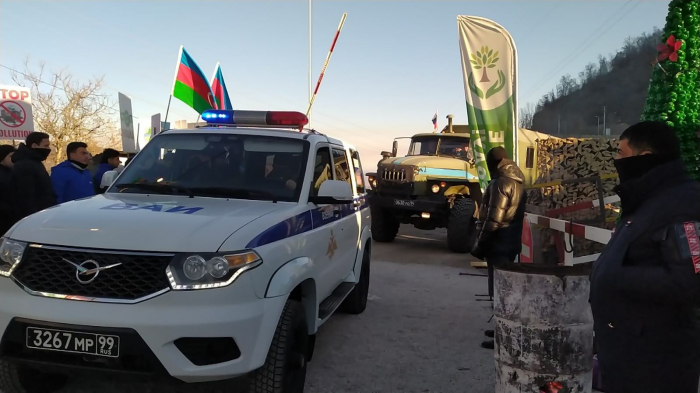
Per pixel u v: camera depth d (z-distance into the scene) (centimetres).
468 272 880
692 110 405
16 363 289
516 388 298
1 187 572
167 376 274
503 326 304
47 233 297
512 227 510
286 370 319
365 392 387
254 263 295
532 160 1128
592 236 516
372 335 526
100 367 275
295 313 330
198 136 446
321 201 394
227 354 285
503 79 772
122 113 934
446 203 1069
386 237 1214
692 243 193
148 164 427
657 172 213
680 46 404
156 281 278
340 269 476
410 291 731
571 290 286
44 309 278
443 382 410
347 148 573
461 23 782
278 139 438
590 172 840
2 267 294
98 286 280
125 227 296
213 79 1016
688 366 206
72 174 643
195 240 287
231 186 396
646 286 201
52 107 2833
